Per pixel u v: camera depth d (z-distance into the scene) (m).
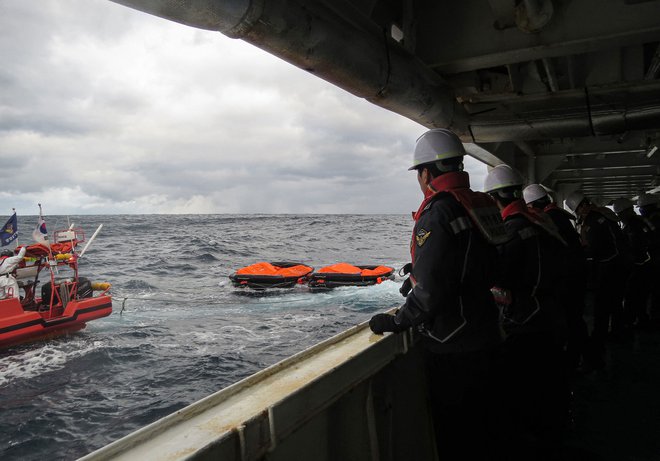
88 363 10.71
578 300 4.16
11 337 11.88
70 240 14.03
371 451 1.94
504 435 2.97
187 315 15.92
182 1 2.02
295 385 1.50
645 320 6.98
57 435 7.27
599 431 3.30
